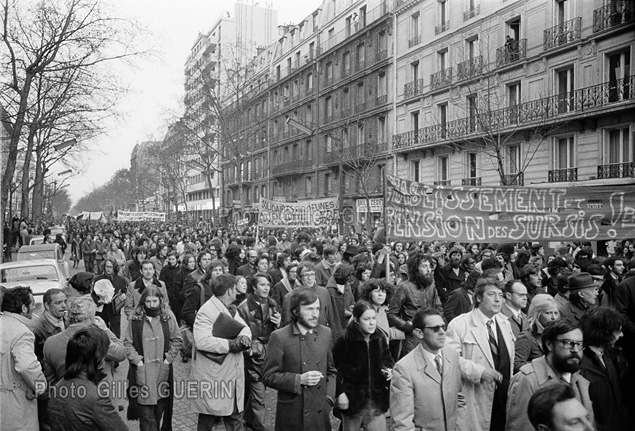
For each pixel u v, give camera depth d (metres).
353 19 44.28
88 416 3.81
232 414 5.60
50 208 79.94
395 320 7.06
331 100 47.41
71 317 5.08
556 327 3.99
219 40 71.88
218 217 60.62
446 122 32.28
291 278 8.38
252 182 63.47
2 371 4.70
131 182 106.19
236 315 5.94
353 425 4.89
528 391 4.02
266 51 63.59
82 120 22.03
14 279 11.98
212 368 5.47
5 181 20.20
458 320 5.21
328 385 5.16
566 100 24.38
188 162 56.75
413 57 36.12
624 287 6.12
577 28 24.23
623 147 22.59
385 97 39.03
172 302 10.86
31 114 20.69
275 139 58.28
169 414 5.92
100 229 31.58
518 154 27.77
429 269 7.43
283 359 4.75
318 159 47.94
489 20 29.59
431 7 34.28
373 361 4.91
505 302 5.98
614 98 22.42
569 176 24.41
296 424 4.67
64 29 18.70
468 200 9.04
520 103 26.83
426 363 4.43
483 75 29.41
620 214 9.15
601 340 4.37
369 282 6.31
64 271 16.53
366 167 37.94
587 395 4.02
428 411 4.35
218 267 7.47
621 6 22.23
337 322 7.23
